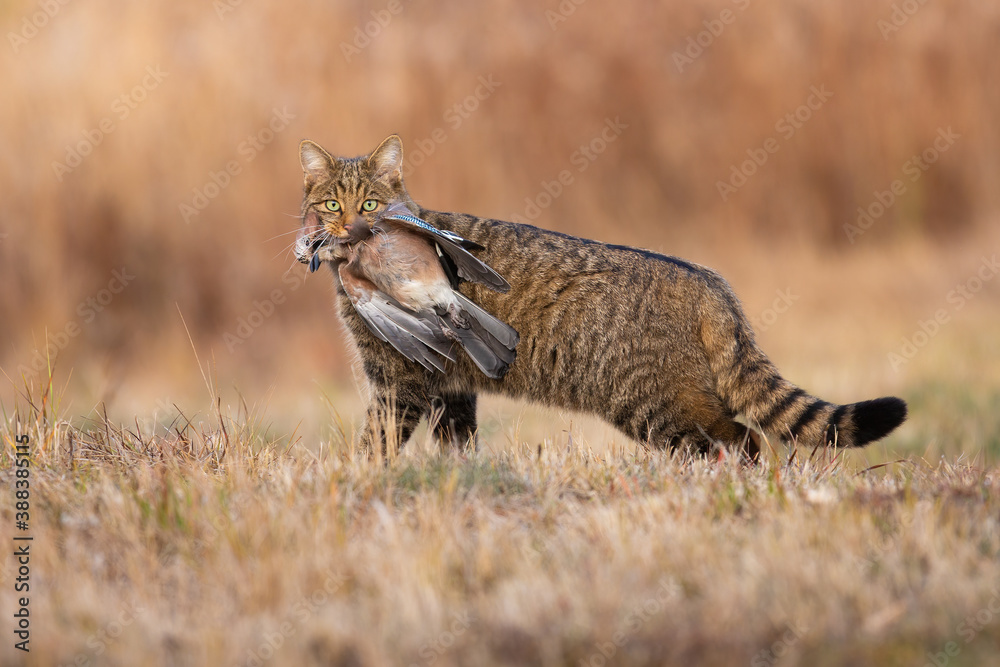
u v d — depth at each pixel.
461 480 10.44
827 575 7.93
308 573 8.38
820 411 12.62
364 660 7.26
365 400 14.01
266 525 9.08
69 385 28.20
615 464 11.14
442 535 8.84
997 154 41.38
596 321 12.78
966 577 7.88
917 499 9.77
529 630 7.45
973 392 23.52
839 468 11.54
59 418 13.15
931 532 8.58
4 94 32.66
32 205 32.03
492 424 16.97
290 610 7.96
